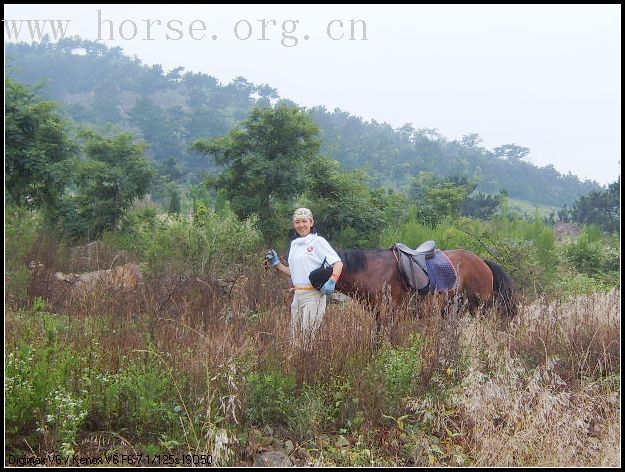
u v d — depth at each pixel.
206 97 136.62
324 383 5.05
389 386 5.07
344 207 12.80
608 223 31.84
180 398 4.54
